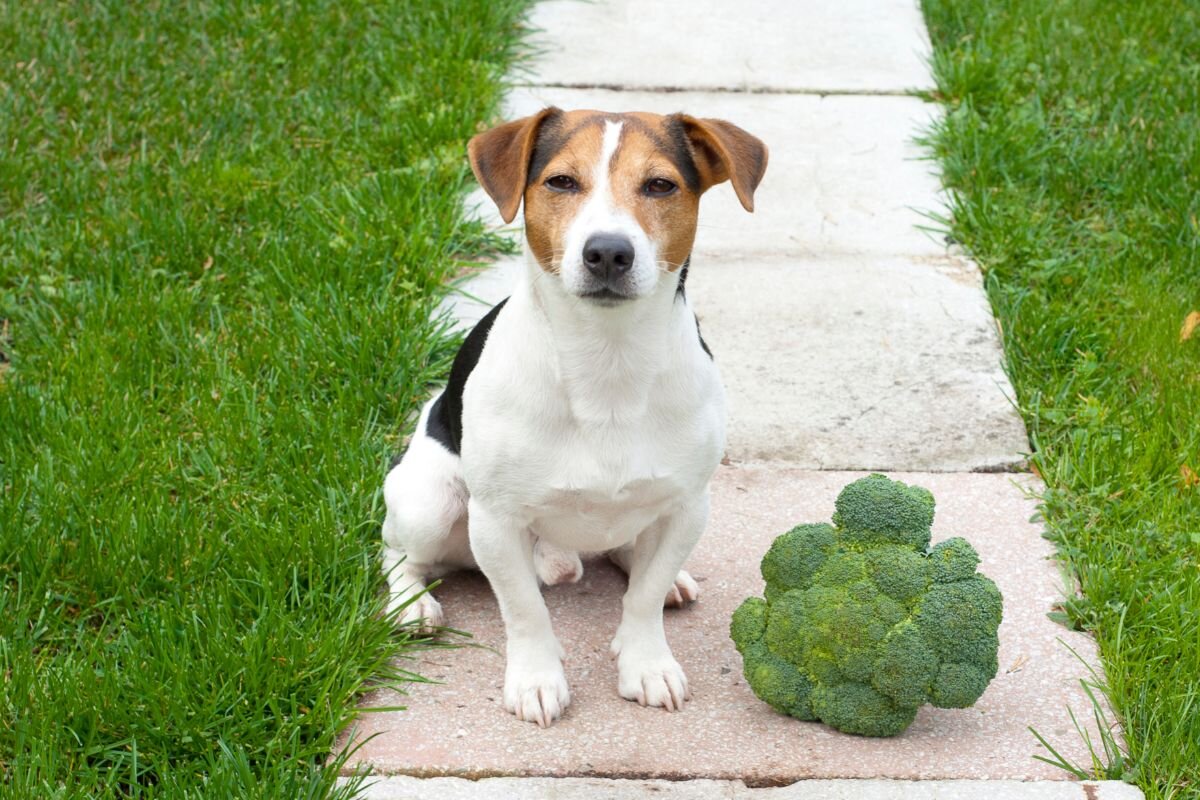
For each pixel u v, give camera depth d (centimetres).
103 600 199
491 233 248
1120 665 192
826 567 187
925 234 252
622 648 193
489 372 186
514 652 191
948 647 184
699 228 253
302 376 224
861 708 186
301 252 240
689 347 185
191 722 185
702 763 185
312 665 190
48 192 250
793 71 289
